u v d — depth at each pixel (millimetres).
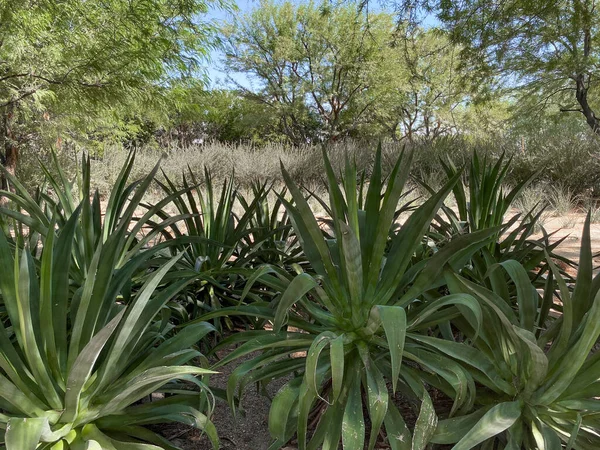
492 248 2785
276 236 4062
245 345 1714
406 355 1640
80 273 2541
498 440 1746
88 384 1646
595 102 14508
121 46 7199
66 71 7340
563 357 1637
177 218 2721
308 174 12633
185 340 1803
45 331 1558
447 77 18469
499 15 8367
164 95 9312
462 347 1666
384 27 24359
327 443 1563
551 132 11844
